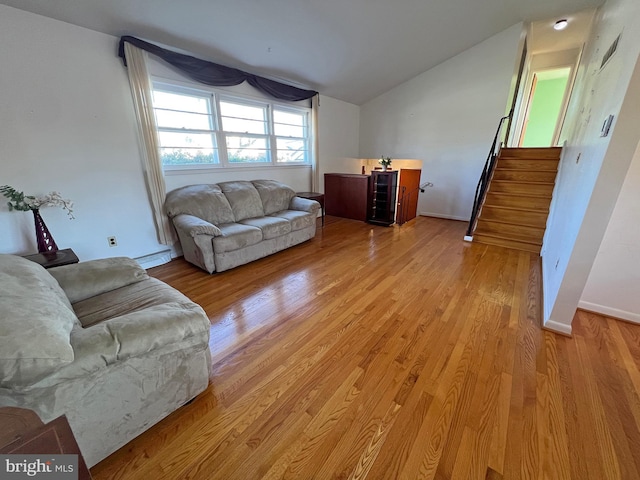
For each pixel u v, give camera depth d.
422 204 5.84
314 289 2.63
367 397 1.46
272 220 3.50
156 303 1.60
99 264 1.84
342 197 5.46
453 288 2.62
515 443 1.22
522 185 4.13
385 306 2.33
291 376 1.60
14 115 2.19
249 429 1.29
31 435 0.60
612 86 1.94
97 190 2.71
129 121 2.83
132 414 1.18
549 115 6.89
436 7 3.41
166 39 2.83
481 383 1.54
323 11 3.00
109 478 1.09
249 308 2.31
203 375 1.41
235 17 2.75
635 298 2.03
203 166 3.55
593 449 1.20
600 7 3.70
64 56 2.36
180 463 1.15
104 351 1.04
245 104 3.96
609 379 1.56
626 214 1.93
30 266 1.37
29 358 0.86
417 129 5.60
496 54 4.48
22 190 2.29
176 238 3.34
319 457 1.17
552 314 1.97
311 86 4.77
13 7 2.08
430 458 1.16
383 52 4.22
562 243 2.32
